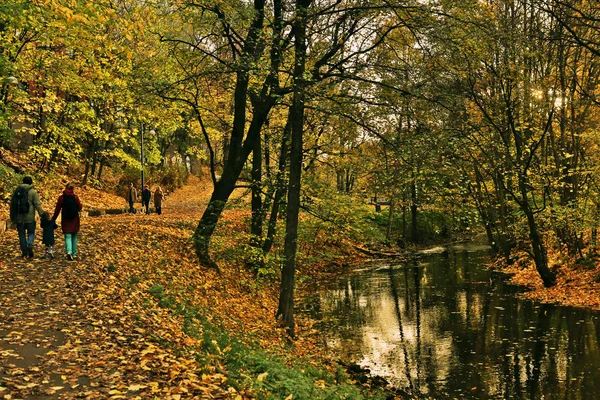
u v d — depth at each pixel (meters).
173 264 16.34
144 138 38.44
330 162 22.69
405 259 32.34
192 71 18.09
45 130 24.83
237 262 20.81
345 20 14.09
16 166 25.44
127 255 15.09
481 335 13.90
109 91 22.78
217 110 20.75
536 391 9.87
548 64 20.27
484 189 27.80
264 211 18.69
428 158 13.49
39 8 10.09
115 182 41.41
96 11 8.26
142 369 6.23
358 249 33.75
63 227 12.75
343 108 14.03
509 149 20.22
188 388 5.76
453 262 29.86
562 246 23.81
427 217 43.19
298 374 8.34
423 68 13.41
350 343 13.62
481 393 9.92
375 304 18.61
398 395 9.91
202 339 8.70
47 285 9.98
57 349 6.66
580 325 14.27
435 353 12.54
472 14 13.10
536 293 19.02
